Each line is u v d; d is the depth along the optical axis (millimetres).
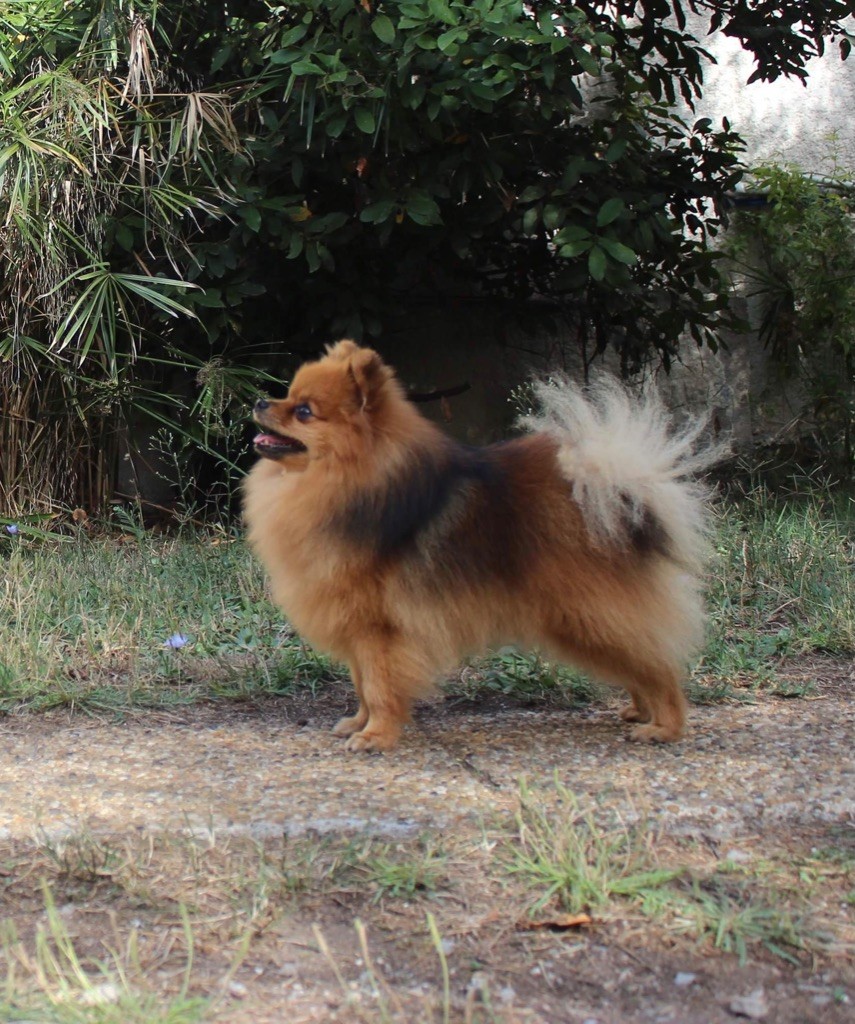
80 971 2324
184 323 3637
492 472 2758
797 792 2627
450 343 4172
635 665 2760
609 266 3516
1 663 2971
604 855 2469
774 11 3748
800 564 3352
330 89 3369
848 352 4422
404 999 2328
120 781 2666
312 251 3480
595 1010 2318
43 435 3646
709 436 4445
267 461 2793
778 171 4422
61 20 3574
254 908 2426
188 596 3264
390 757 2732
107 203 3547
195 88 3654
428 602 2713
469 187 3500
